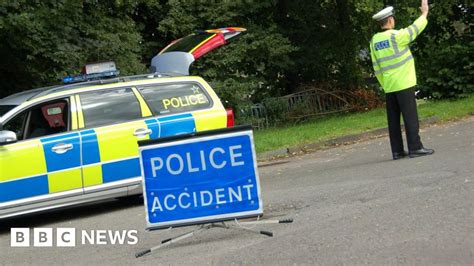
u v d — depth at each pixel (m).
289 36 21.55
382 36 9.36
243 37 18.66
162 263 5.50
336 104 21.83
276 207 7.27
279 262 5.09
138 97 8.73
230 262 5.24
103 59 14.76
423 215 5.93
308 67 22.17
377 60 9.45
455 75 19.23
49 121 8.24
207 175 5.84
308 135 14.84
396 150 9.68
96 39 14.73
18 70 14.23
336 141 14.14
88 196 8.20
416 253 4.93
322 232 5.82
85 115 8.37
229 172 5.83
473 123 13.96
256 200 5.82
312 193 7.78
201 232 6.48
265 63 20.12
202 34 10.66
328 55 22.08
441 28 21.33
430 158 9.07
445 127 14.09
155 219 5.85
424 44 21.44
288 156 13.41
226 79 18.45
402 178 7.75
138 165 8.47
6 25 12.62
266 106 20.23
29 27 12.82
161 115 8.77
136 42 15.86
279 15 21.39
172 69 9.88
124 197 9.55
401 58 9.29
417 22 9.34
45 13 13.41
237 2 18.38
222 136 5.82
